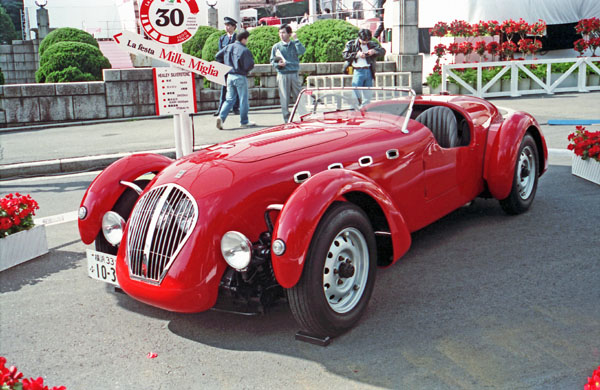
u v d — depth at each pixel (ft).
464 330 11.71
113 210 13.92
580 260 14.93
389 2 73.20
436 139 16.97
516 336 11.37
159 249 11.59
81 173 29.43
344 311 11.69
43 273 15.99
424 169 15.20
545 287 13.50
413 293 13.58
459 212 19.63
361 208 12.97
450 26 56.24
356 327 12.09
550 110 42.04
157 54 18.80
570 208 19.21
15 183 27.55
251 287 11.60
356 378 10.25
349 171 11.98
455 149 16.40
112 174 14.11
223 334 12.12
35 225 17.49
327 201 11.02
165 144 33.99
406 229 12.60
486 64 52.60
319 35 56.13
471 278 14.24
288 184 12.23
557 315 12.14
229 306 12.01
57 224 20.51
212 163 12.58
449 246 16.49
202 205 11.43
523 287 13.56
